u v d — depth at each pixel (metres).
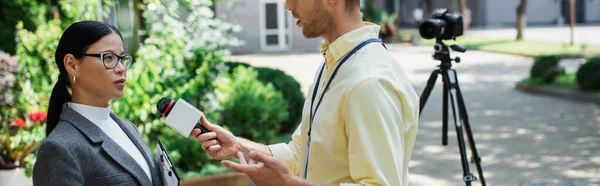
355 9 2.30
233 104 6.49
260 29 24.83
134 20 8.07
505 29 38.69
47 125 2.22
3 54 6.41
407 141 2.27
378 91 2.10
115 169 2.11
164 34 6.46
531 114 11.38
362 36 2.27
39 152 2.04
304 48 25.30
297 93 7.91
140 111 5.78
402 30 38.03
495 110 11.91
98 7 7.90
